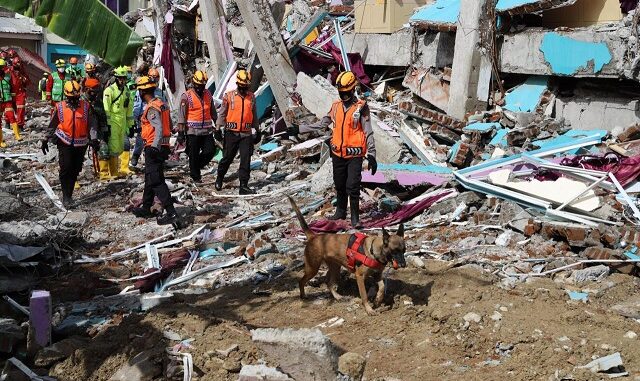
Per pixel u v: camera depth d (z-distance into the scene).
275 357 5.74
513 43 13.06
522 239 8.85
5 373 6.05
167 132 10.58
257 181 13.69
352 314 7.01
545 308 6.83
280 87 16.66
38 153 16.98
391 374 5.87
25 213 10.95
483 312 6.62
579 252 8.40
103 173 14.30
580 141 11.02
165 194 10.57
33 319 6.47
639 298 7.26
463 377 5.73
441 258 8.43
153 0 20.97
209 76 21.66
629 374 5.67
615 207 8.95
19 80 20.00
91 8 8.67
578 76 11.85
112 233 10.52
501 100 13.20
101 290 8.31
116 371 6.06
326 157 13.98
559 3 12.04
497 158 11.41
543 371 5.75
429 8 15.34
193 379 5.86
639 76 11.05
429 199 10.31
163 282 8.55
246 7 16.70
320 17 16.88
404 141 13.13
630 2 12.72
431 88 14.38
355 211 9.72
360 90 16.81
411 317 6.79
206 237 9.84
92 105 13.23
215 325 6.66
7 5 8.43
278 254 8.93
